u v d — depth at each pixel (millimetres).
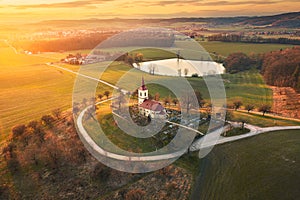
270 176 52344
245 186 50938
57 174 57000
